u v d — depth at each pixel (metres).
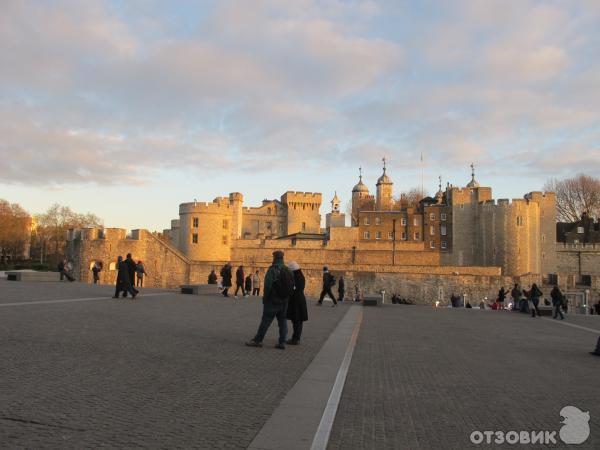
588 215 106.69
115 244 71.81
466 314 32.75
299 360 12.36
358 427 7.61
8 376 9.18
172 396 8.56
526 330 23.06
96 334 14.19
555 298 31.44
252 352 13.05
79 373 9.68
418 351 15.11
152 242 72.69
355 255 84.06
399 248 90.81
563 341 19.30
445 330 21.59
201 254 83.81
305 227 131.50
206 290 38.31
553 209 96.19
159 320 18.36
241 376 10.26
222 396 8.73
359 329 20.44
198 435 6.80
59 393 8.33
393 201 145.25
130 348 12.43
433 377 11.33
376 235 107.50
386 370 11.90
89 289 32.56
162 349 12.58
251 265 73.38
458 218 100.19
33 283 36.72
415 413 8.45
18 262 106.00
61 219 130.62
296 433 7.04
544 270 95.31
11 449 5.99
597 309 48.16
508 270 92.62
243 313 22.92
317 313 26.92
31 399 7.93
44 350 11.55
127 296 28.41
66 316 17.53
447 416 8.37
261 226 132.62
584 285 68.12
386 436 7.27
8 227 107.38
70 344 12.43
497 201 94.56
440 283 68.25
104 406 7.80
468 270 76.00
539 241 95.31
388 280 68.75
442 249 106.00
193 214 84.56
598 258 95.44
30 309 18.80
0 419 6.98
